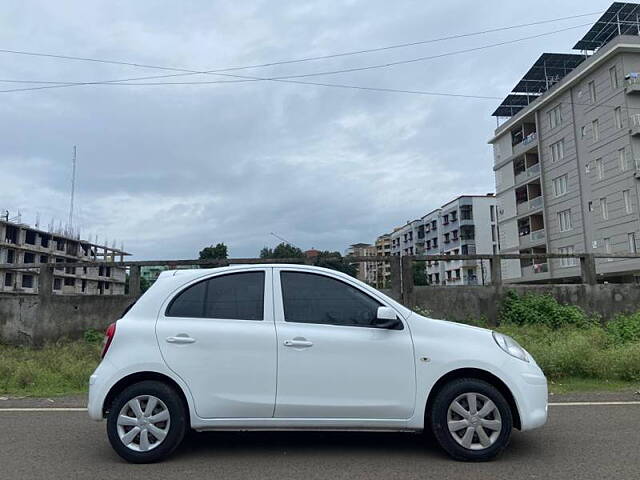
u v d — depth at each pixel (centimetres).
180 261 1281
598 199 4288
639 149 3912
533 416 473
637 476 427
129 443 473
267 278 511
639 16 4253
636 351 892
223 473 445
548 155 5050
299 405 472
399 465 462
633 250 3916
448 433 469
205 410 474
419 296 1316
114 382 477
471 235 8969
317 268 515
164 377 484
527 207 5428
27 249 8406
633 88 3881
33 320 1341
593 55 4256
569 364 877
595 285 1378
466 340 488
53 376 920
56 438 562
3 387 851
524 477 428
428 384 474
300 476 435
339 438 552
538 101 5075
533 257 1383
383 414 472
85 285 9775
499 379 476
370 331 486
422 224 10931
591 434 555
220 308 500
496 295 1344
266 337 482
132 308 507
